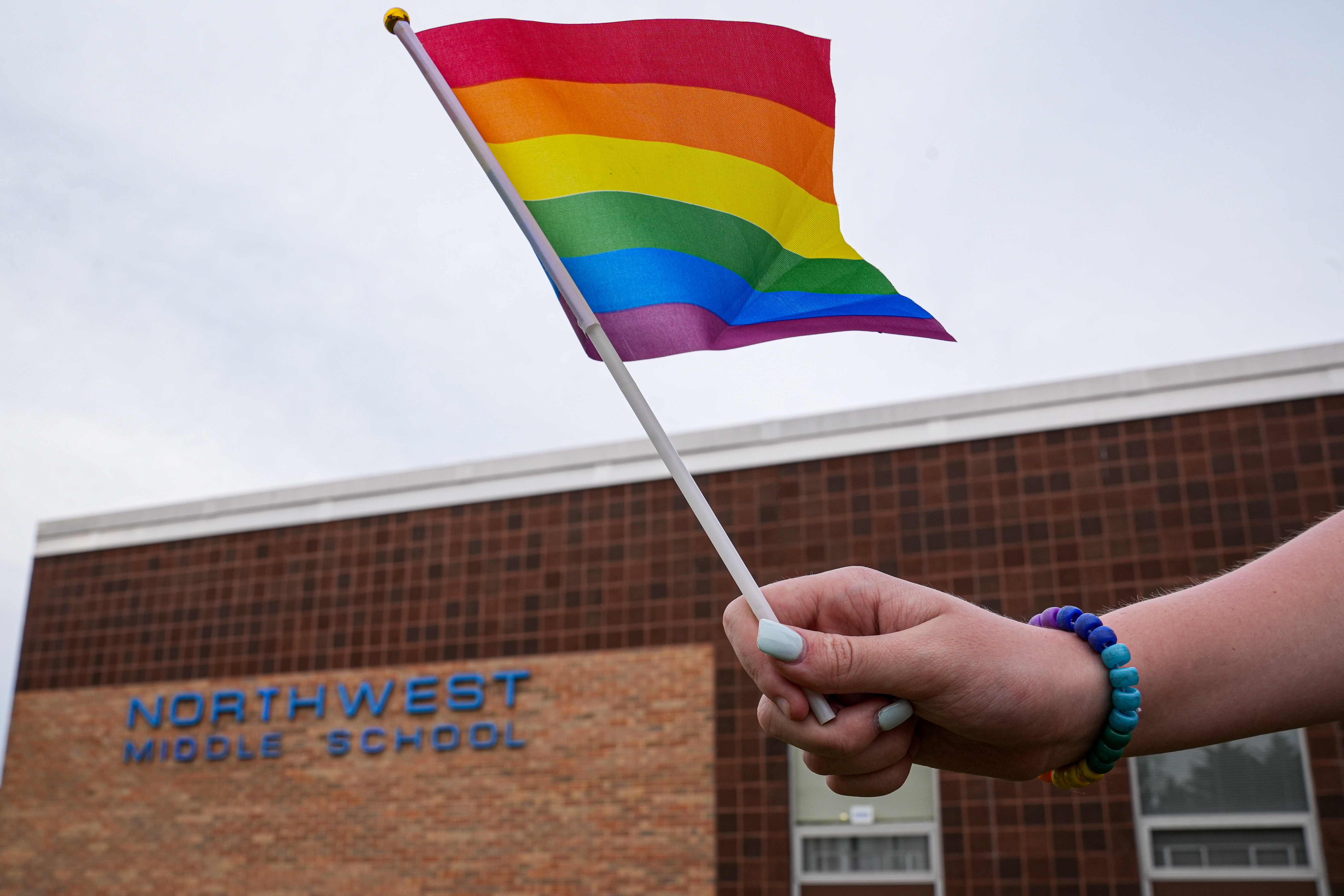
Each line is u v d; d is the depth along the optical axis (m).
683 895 11.26
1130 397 11.44
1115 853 10.20
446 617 13.24
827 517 12.05
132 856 13.63
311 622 13.86
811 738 1.40
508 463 13.55
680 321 1.70
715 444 12.69
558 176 1.73
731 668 11.83
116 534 15.28
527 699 12.54
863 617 1.50
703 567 12.30
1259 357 11.13
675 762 11.73
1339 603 1.47
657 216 1.73
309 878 12.73
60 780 14.33
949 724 1.41
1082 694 1.41
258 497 14.70
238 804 13.38
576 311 1.57
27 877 14.02
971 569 11.45
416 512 13.82
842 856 11.05
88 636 14.93
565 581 12.84
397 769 12.81
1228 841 10.08
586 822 11.86
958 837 10.66
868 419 12.23
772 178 1.75
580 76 1.75
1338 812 9.78
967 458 11.79
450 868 12.20
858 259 1.73
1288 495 10.71
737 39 1.77
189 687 14.18
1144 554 10.98
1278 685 1.45
